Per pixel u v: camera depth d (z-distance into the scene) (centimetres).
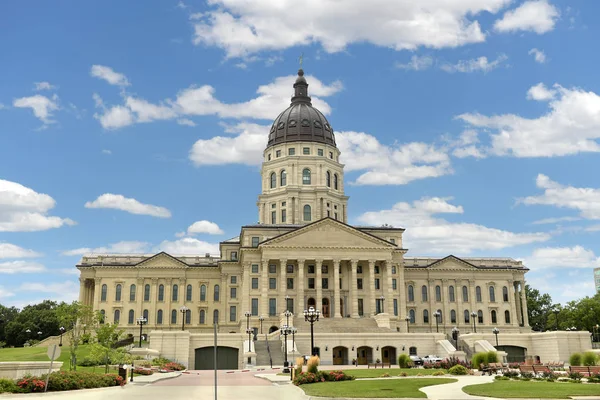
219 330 13075
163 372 7131
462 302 13825
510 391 3928
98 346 6631
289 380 5484
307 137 14100
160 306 13300
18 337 14862
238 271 13412
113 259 13762
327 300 12262
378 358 9381
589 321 13838
